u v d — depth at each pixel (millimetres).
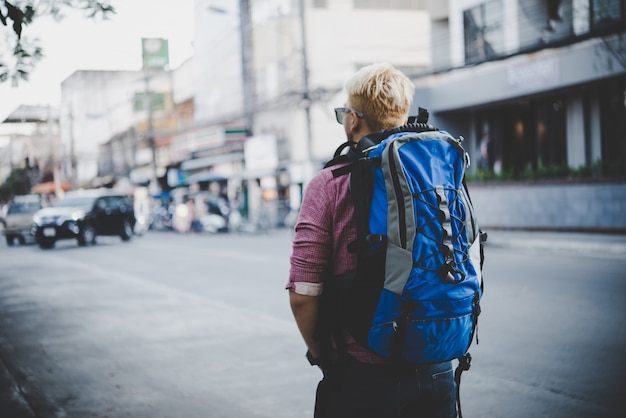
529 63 19500
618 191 16703
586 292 8562
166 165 42906
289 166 26203
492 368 5320
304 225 1971
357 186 1909
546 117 21109
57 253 20078
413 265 1834
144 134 40031
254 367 5707
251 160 30297
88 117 46781
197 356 6164
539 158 20188
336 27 29484
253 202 31609
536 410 4352
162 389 5160
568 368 5238
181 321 7945
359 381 1973
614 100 18688
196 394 5000
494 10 21797
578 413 4281
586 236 16422
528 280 9867
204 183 37562
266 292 10047
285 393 4953
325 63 29359
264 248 18469
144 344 6762
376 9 29859
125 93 43719
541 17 19953
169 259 16281
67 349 6680
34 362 6172
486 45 22266
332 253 1980
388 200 1857
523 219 19469
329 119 28859
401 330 1850
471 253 2016
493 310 7645
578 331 6426
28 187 57688
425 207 1860
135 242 24047
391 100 2121
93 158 53875
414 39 30266
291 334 6992
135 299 9891
